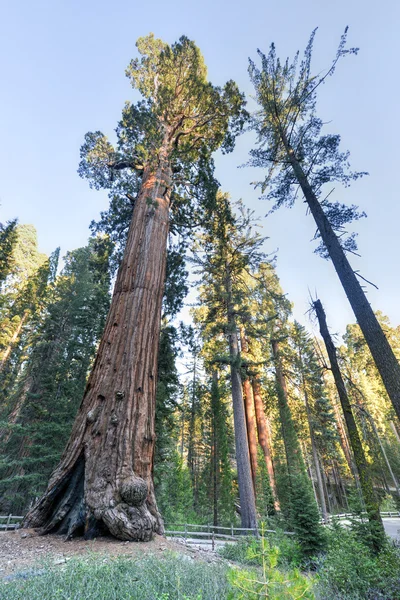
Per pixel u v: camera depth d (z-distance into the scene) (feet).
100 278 56.80
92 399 23.26
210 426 73.36
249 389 71.00
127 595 8.99
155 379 25.91
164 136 44.06
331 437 79.10
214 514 56.75
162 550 17.06
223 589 9.93
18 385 69.41
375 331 21.18
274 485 60.80
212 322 61.72
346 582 15.80
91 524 18.62
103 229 51.70
